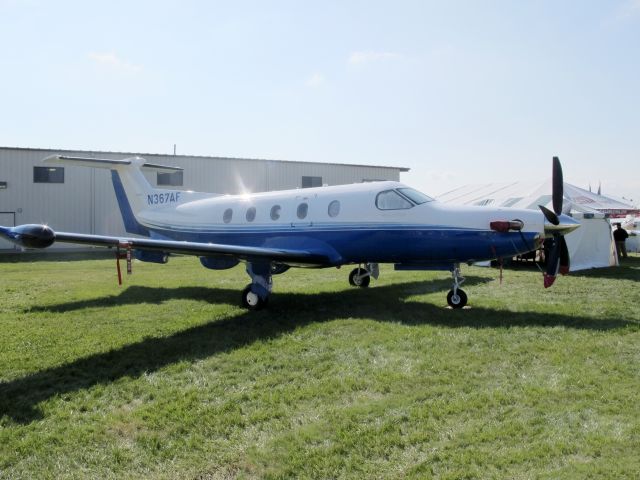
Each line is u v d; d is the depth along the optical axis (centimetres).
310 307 854
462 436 363
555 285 1106
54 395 455
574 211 1577
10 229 537
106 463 337
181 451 352
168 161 2433
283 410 417
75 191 2312
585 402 421
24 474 324
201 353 581
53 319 768
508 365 523
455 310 811
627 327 677
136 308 855
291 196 1008
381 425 384
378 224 870
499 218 781
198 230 1145
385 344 609
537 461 327
